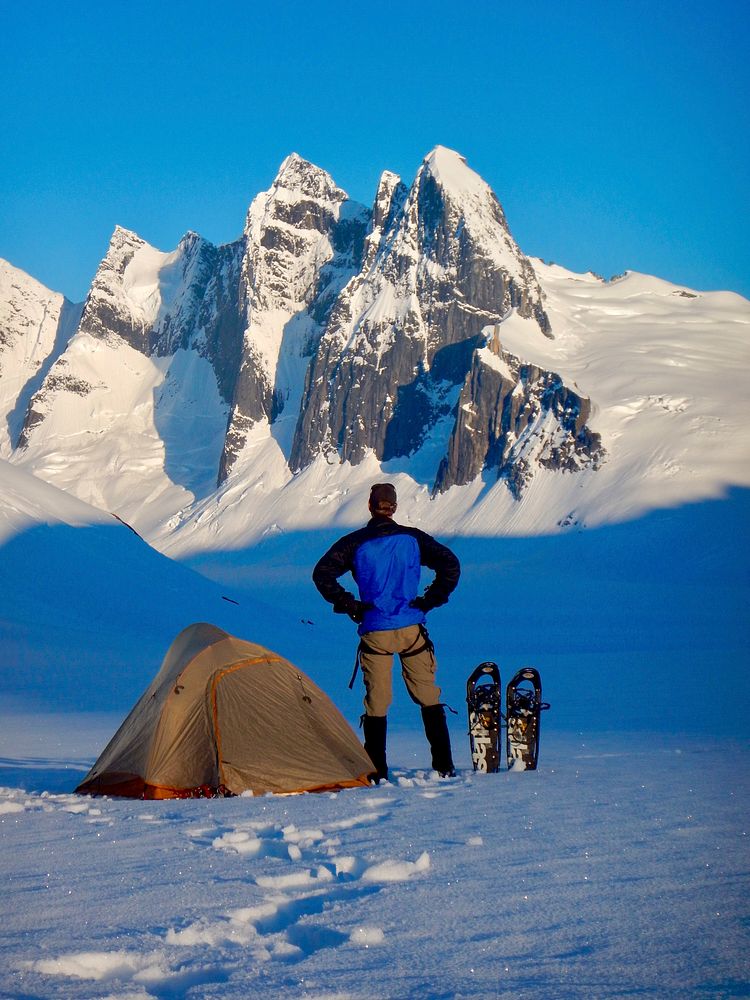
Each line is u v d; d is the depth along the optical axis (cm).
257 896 399
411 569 835
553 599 15775
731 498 17875
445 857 472
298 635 5241
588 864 452
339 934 349
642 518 17862
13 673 3125
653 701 1998
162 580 5338
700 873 430
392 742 1341
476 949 330
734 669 3531
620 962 313
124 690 2770
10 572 4659
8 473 5741
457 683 3103
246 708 809
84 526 5550
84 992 290
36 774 960
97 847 514
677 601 14838
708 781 728
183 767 792
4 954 324
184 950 330
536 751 840
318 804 663
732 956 316
